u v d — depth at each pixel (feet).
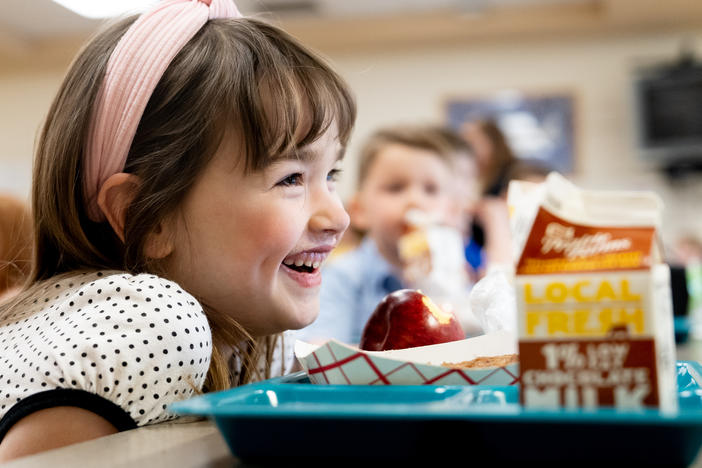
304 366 1.70
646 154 14.44
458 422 1.17
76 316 1.92
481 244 11.28
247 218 2.17
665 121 14.35
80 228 2.33
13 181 15.88
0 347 2.05
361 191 9.35
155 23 2.31
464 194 10.44
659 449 1.07
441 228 7.20
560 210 1.24
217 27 2.40
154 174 2.20
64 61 15.72
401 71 15.46
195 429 1.63
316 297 2.39
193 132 2.18
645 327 1.16
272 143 2.18
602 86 14.94
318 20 14.61
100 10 11.56
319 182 2.35
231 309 2.24
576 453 1.11
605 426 1.07
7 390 1.85
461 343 1.87
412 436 1.15
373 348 2.07
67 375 1.79
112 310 1.89
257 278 2.21
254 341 2.39
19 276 3.05
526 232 1.26
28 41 15.19
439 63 15.37
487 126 14.75
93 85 2.28
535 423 1.10
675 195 14.57
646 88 14.44
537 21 14.38
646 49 14.80
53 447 1.72
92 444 1.43
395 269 8.43
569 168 14.96
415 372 1.56
